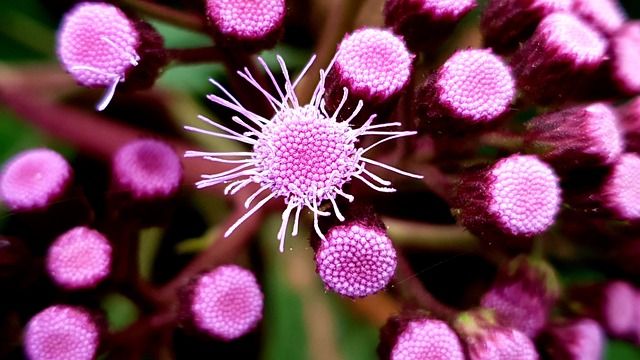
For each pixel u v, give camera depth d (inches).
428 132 3.7
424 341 3.6
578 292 4.2
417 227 4.3
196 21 3.9
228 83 4.6
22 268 3.9
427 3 3.7
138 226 3.9
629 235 4.0
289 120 3.5
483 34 3.9
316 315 4.5
